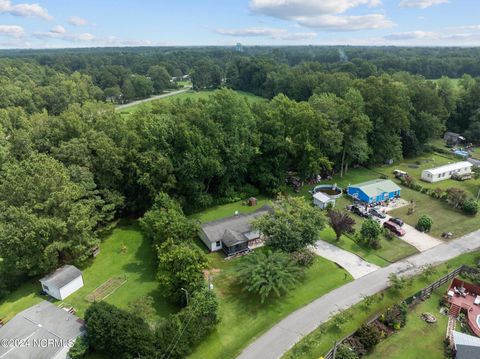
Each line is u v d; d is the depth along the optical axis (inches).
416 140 2994.6
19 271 1507.1
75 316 1201.4
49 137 2082.9
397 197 2267.5
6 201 1478.8
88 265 1594.5
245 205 2180.1
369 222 1702.8
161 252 1429.6
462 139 3376.0
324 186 2404.0
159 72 6609.3
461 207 2084.2
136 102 5610.2
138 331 1048.2
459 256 1622.8
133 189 1995.6
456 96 3585.1
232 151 2114.9
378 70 5590.6
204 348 1123.3
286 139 2252.7
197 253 1336.1
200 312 1142.3
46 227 1387.8
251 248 1706.4
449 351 1106.7
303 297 1358.3
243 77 6269.7
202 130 2090.3
